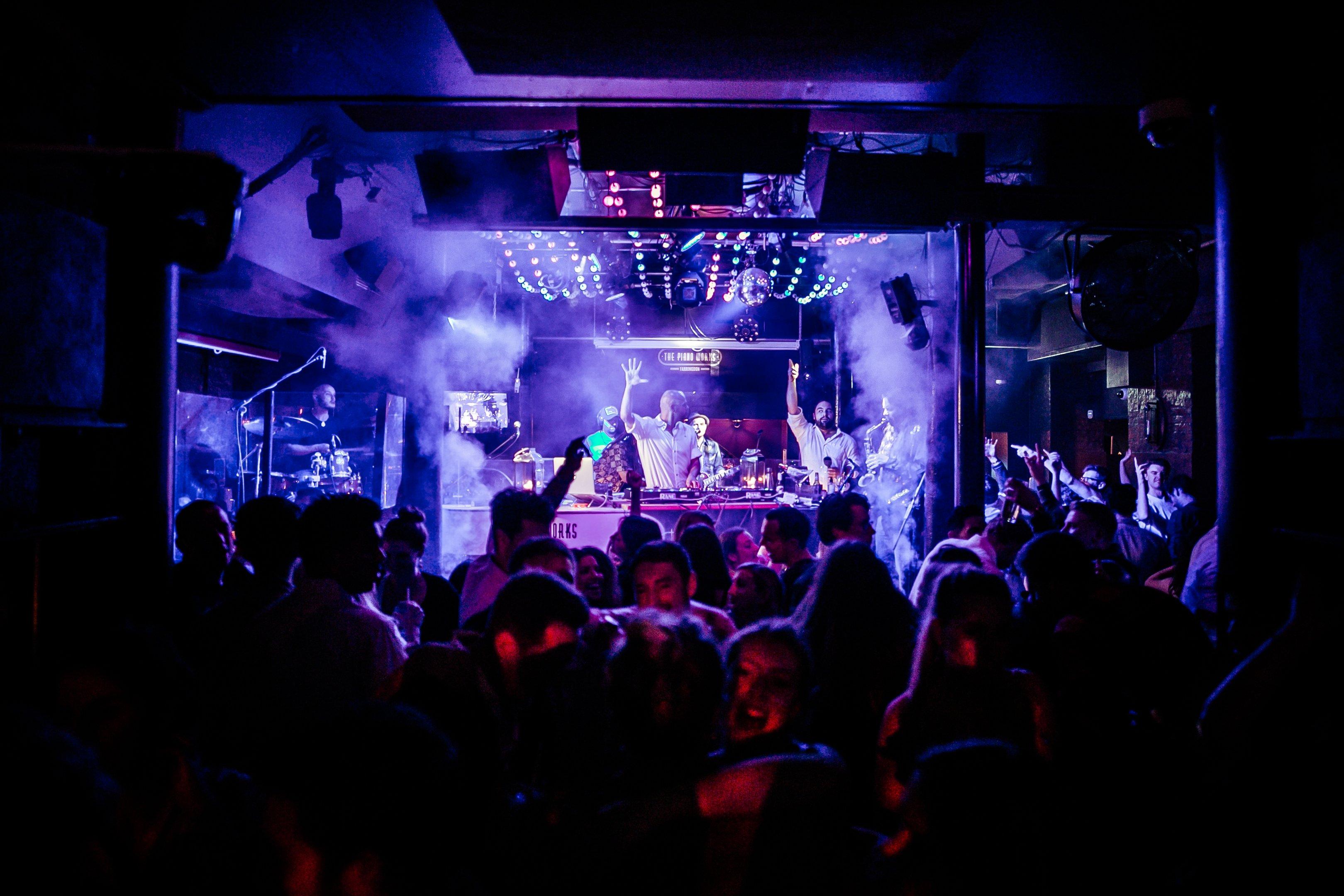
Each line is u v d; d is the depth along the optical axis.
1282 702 1.90
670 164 4.18
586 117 4.08
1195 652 2.34
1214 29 3.12
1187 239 5.19
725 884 1.33
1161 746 2.15
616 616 2.56
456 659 1.89
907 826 1.29
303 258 6.38
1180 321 4.80
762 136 4.16
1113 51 3.28
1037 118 4.87
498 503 3.21
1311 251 3.27
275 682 2.16
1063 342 10.64
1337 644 1.89
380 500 8.10
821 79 3.53
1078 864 1.96
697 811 1.35
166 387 3.38
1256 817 1.87
